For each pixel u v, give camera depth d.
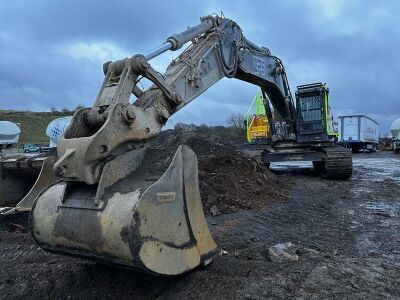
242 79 9.99
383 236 6.27
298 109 12.94
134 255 3.20
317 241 5.93
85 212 3.52
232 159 9.56
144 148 3.95
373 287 4.14
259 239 5.89
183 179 3.74
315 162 14.00
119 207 3.34
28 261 5.04
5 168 7.27
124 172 3.71
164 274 3.43
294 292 3.90
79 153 3.50
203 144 10.24
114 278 4.24
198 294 3.80
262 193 8.82
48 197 3.90
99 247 3.38
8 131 32.34
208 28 7.00
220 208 7.55
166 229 3.49
